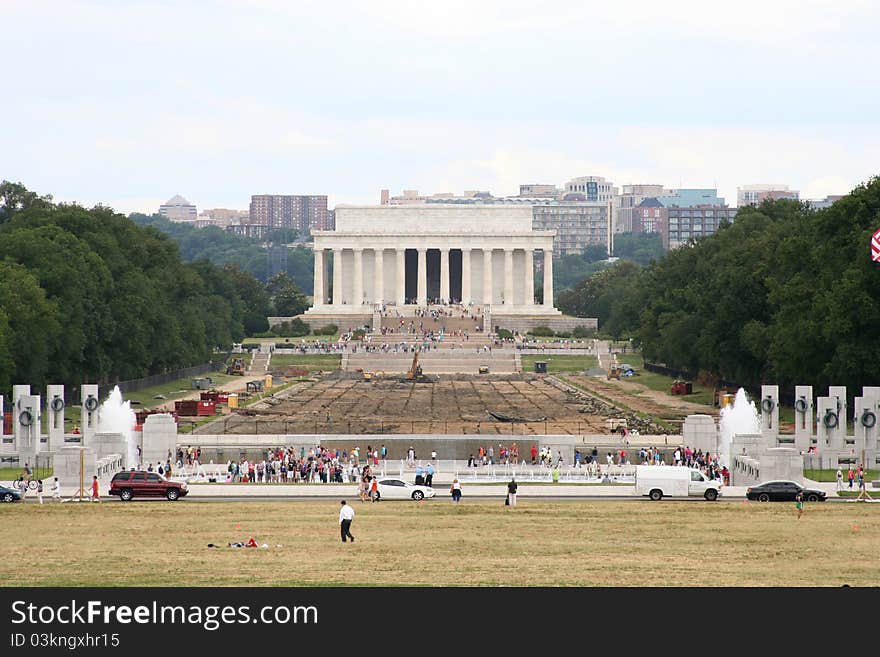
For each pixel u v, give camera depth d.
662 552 110.38
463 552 110.25
